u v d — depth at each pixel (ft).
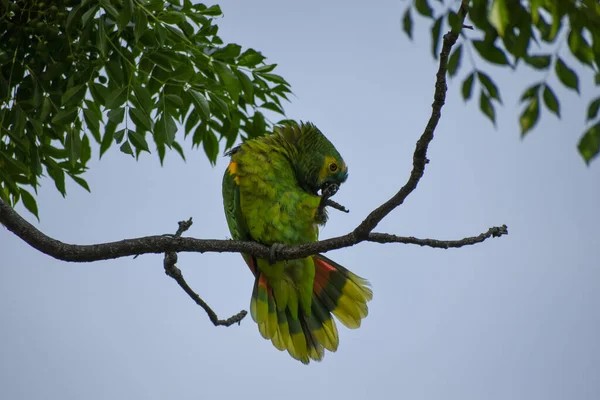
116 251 26.14
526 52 21.18
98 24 30.17
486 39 22.88
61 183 35.88
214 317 29.01
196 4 33.60
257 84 36.58
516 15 20.56
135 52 34.22
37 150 33.58
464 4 21.97
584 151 24.58
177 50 32.58
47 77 31.89
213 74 35.47
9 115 32.73
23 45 32.04
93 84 32.12
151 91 33.06
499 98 23.82
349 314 36.78
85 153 36.11
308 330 36.73
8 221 24.89
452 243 25.35
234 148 37.22
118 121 30.19
